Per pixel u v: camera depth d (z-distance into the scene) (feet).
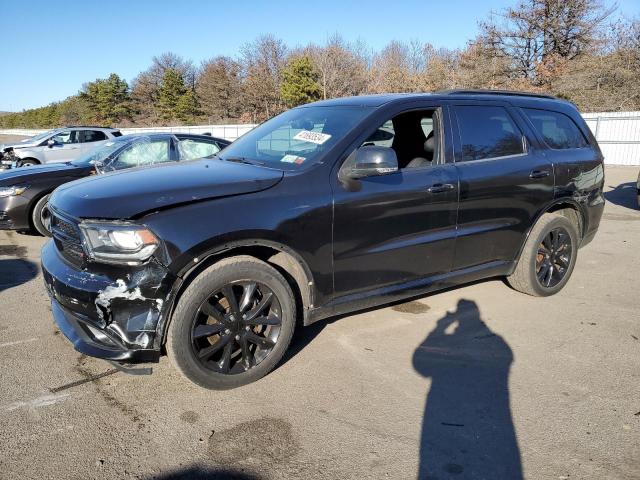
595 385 10.73
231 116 183.83
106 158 24.13
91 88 225.15
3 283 17.31
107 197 9.52
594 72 94.68
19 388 10.43
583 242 17.11
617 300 15.80
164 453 8.50
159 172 11.16
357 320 14.03
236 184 10.09
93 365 11.44
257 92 159.33
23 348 12.23
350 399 10.16
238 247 10.08
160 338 9.37
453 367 11.49
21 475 7.93
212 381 10.03
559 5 102.78
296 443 8.79
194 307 9.53
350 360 11.76
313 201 10.57
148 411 9.69
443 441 8.87
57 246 10.61
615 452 8.56
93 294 9.12
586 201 16.40
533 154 14.88
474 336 13.11
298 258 10.53
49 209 10.89
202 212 9.48
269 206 10.07
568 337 13.08
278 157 11.98
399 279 12.32
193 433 9.04
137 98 227.40
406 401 10.11
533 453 8.55
